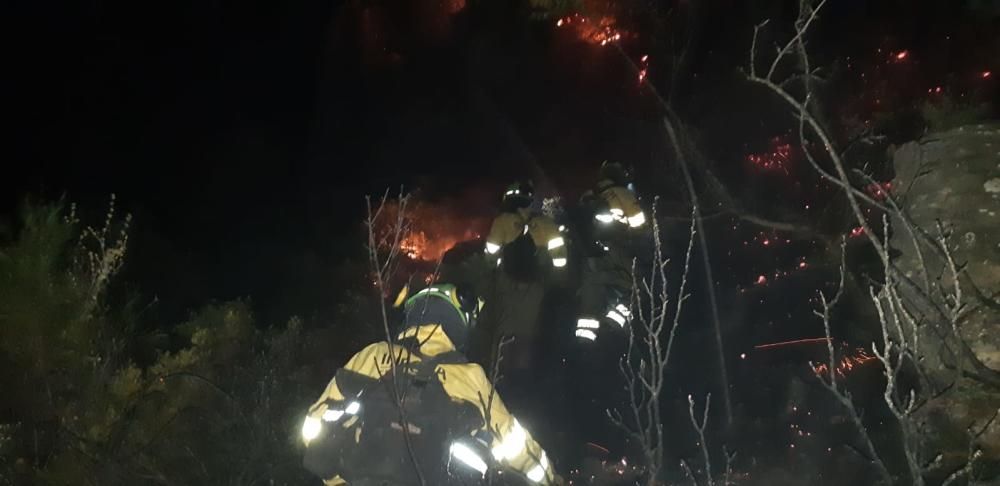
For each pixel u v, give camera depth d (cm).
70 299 599
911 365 714
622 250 960
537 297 925
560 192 2223
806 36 1536
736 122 1794
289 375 695
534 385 904
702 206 1486
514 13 2361
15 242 613
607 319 938
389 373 409
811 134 1311
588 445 796
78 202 1670
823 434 710
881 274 857
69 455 518
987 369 468
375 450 396
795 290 1159
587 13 1112
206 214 1914
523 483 422
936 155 547
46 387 566
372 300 861
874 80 1366
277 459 596
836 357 882
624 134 2189
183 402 606
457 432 402
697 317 1143
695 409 848
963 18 1173
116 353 629
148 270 1292
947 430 491
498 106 2664
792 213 1282
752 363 959
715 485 578
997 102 924
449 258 1026
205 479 573
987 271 508
